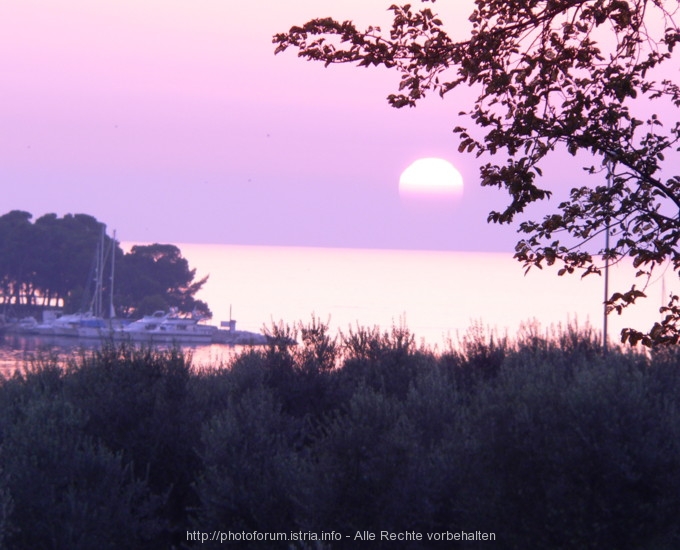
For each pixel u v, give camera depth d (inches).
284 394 2544.3
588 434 1679.4
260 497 1878.7
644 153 1047.6
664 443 1696.6
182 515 2160.4
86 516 1704.0
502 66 1057.5
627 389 1745.8
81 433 1972.2
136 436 2150.6
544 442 1705.2
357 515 1797.5
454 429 2053.4
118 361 2304.4
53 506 1699.1
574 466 1667.1
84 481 1774.1
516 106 1048.2
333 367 2706.7
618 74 1043.3
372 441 1841.8
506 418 1766.7
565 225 1085.8
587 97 1032.8
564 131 1027.3
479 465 1796.3
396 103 1083.9
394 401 2128.4
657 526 1646.2
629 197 1064.2
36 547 1670.8
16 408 2191.2
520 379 1914.4
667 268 1056.8
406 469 1824.6
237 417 2128.4
